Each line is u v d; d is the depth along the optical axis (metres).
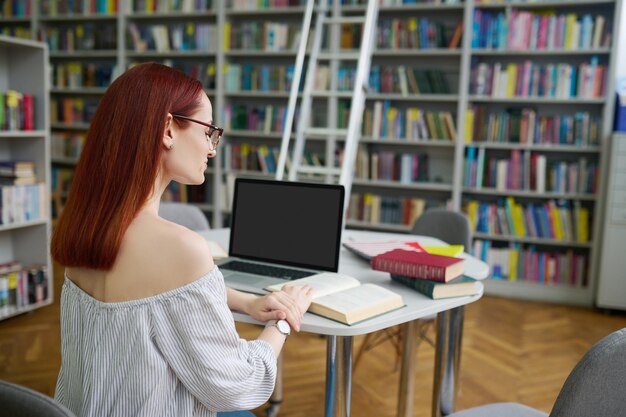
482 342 3.51
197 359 0.96
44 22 5.60
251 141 5.29
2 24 5.76
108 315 0.97
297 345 3.40
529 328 3.79
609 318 4.05
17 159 3.89
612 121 4.18
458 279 1.64
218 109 5.00
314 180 4.61
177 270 0.95
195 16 5.27
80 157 1.00
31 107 3.73
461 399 2.71
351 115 3.19
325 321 1.38
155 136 0.97
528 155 4.37
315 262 1.79
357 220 4.84
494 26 4.36
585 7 4.36
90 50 5.37
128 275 0.96
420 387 2.84
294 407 2.63
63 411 0.80
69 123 5.52
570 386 0.96
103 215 0.96
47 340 3.36
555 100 4.27
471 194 4.80
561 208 4.33
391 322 1.40
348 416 1.50
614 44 4.10
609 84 4.13
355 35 4.66
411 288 1.69
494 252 4.50
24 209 3.69
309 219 1.82
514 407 1.52
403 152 4.95
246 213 1.94
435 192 4.87
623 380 0.97
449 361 2.10
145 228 0.97
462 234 2.84
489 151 4.68
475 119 4.47
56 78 5.50
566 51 4.21
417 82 4.61
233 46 4.95
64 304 1.07
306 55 4.83
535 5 4.30
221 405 1.02
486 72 4.43
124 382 0.96
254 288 1.56
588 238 4.35
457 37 4.46
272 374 1.12
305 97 3.59
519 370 3.09
